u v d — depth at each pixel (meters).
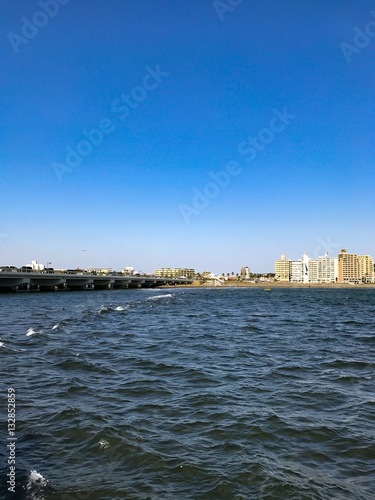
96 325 32.62
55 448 8.98
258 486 7.47
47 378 15.16
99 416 11.05
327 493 7.27
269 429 10.28
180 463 8.30
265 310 55.62
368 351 22.25
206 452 8.88
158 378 15.52
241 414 11.40
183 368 17.31
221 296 109.62
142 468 8.09
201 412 11.54
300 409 11.94
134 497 7.03
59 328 29.70
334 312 53.31
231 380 15.35
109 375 15.91
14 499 6.88
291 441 9.57
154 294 117.38
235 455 8.75
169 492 7.21
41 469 8.00
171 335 28.02
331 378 15.80
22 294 104.38
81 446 9.09
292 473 8.01
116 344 23.38
